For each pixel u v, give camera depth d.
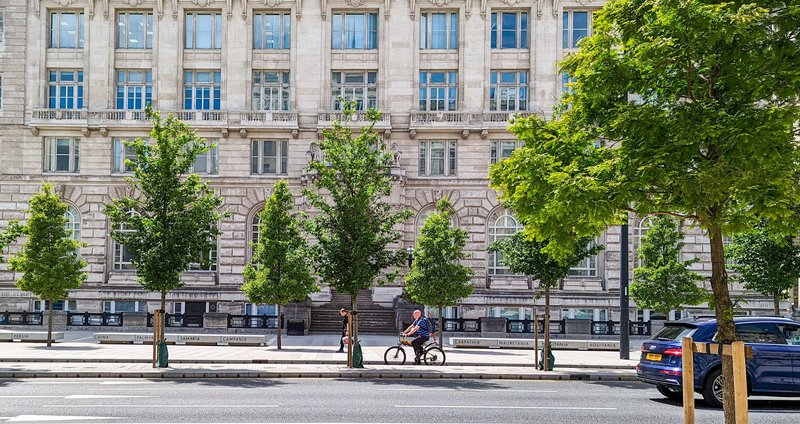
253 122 50.78
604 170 13.32
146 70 51.81
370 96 51.97
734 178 11.54
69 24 51.97
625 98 14.55
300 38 51.56
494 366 28.12
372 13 52.31
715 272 12.37
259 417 15.52
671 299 39.16
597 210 12.70
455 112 50.88
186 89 52.00
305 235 49.25
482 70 51.22
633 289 40.44
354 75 52.09
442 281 37.59
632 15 13.41
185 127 28.16
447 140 51.69
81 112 50.59
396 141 51.34
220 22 52.22
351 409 16.80
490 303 50.00
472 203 51.06
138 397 18.56
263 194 51.03
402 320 44.59
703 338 18.27
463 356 32.31
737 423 9.99
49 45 51.72
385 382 23.06
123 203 27.41
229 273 50.69
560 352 36.59
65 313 42.84
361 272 26.62
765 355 18.12
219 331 43.28
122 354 30.86
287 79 52.19
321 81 51.41
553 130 16.45
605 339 42.47
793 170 12.36
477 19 51.56
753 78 12.06
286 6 51.78
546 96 50.75
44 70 51.12
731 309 12.06
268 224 38.81
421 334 28.17
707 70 12.60
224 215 28.47
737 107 12.39
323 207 27.55
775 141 11.54
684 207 12.76
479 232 50.91
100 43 51.28
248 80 51.41
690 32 11.52
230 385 21.67
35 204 37.44
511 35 52.09
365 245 27.19
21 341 38.34
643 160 12.34
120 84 51.88
